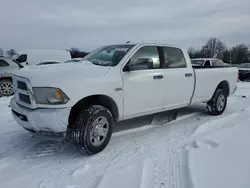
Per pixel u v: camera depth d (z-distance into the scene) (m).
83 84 3.34
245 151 3.36
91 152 3.49
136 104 4.06
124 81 3.83
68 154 3.66
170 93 4.62
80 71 3.52
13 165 3.31
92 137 3.46
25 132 4.68
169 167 2.99
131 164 3.14
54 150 3.83
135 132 4.66
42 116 3.16
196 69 5.26
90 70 3.61
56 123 3.15
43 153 3.71
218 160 3.07
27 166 3.29
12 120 5.53
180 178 2.71
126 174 2.83
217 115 6.01
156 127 4.99
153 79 4.24
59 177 2.95
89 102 3.64
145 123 5.24
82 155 3.60
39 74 3.34
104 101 3.78
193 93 5.18
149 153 3.59
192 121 5.46
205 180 2.60
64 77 3.30
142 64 4.11
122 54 4.08
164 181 2.65
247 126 4.64
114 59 4.08
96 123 3.49
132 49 4.12
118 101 3.78
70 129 3.58
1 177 2.99
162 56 4.54
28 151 3.79
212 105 5.90
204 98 5.58
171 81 4.59
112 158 3.46
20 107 3.49
